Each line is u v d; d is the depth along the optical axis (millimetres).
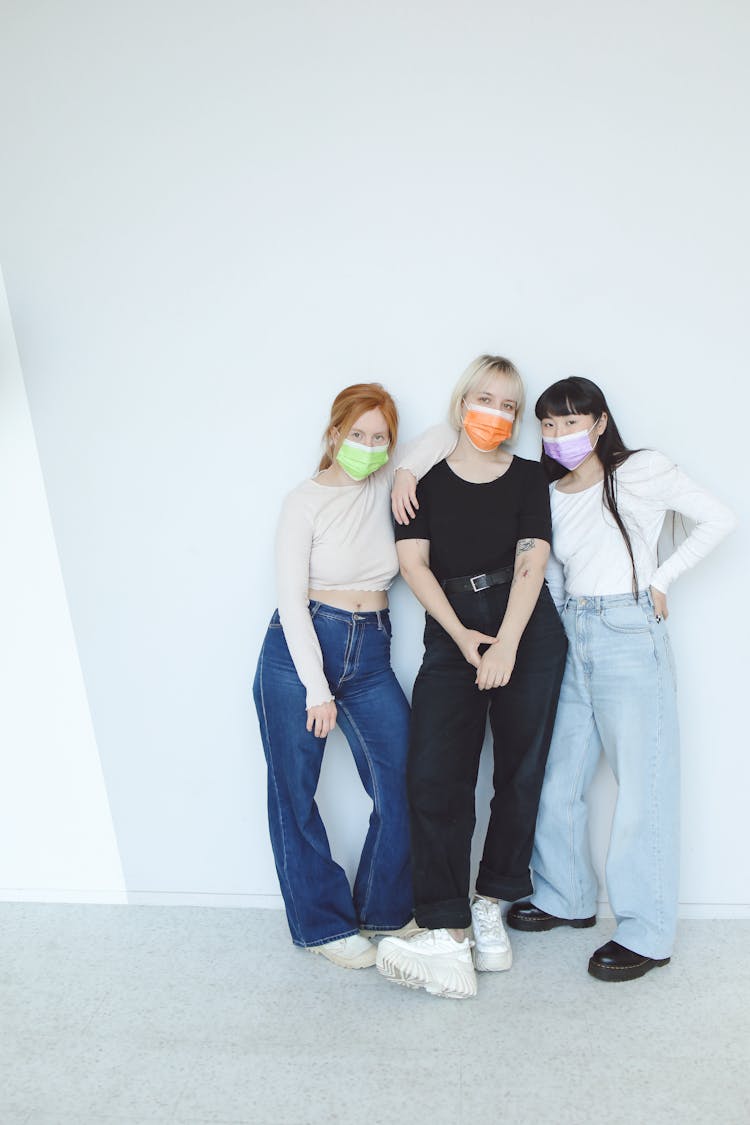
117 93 2449
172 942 2568
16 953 2531
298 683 2357
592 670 2373
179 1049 2145
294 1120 1931
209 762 2686
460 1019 2219
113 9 2422
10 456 2604
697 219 2371
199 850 2729
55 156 2484
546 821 2504
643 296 2408
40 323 2551
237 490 2564
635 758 2354
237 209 2461
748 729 2543
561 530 2402
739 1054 2074
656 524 2359
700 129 2344
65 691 2689
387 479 2447
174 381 2539
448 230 2424
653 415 2449
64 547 2627
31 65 2457
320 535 2340
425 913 2293
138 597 2633
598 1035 2148
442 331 2459
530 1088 1994
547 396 2314
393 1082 2023
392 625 2584
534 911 2568
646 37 2326
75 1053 2139
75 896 2783
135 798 2721
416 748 2342
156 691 2668
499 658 2248
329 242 2453
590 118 2361
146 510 2596
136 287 2514
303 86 2406
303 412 2520
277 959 2484
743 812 2570
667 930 2369
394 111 2396
